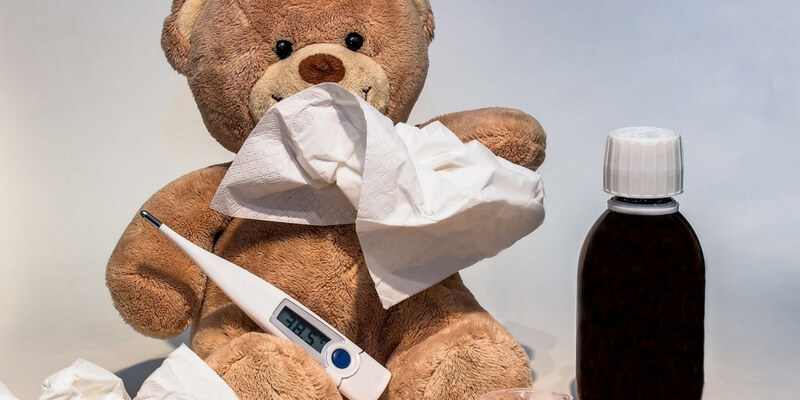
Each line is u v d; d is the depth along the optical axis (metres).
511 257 0.81
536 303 0.76
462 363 0.56
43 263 0.82
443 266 0.57
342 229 0.59
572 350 0.69
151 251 0.60
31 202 0.87
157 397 0.53
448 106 0.86
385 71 0.60
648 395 0.54
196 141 0.88
